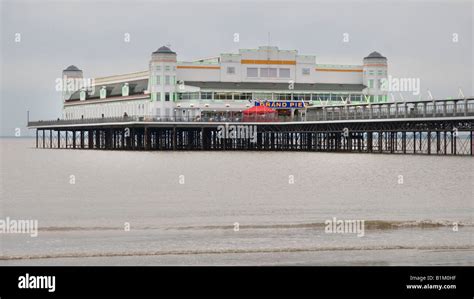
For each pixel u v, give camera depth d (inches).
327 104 6058.1
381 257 1739.7
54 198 2834.6
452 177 3508.9
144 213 2413.9
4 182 3531.0
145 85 6614.2
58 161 5201.8
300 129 5374.0
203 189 3179.1
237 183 3427.7
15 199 2797.7
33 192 3056.1
